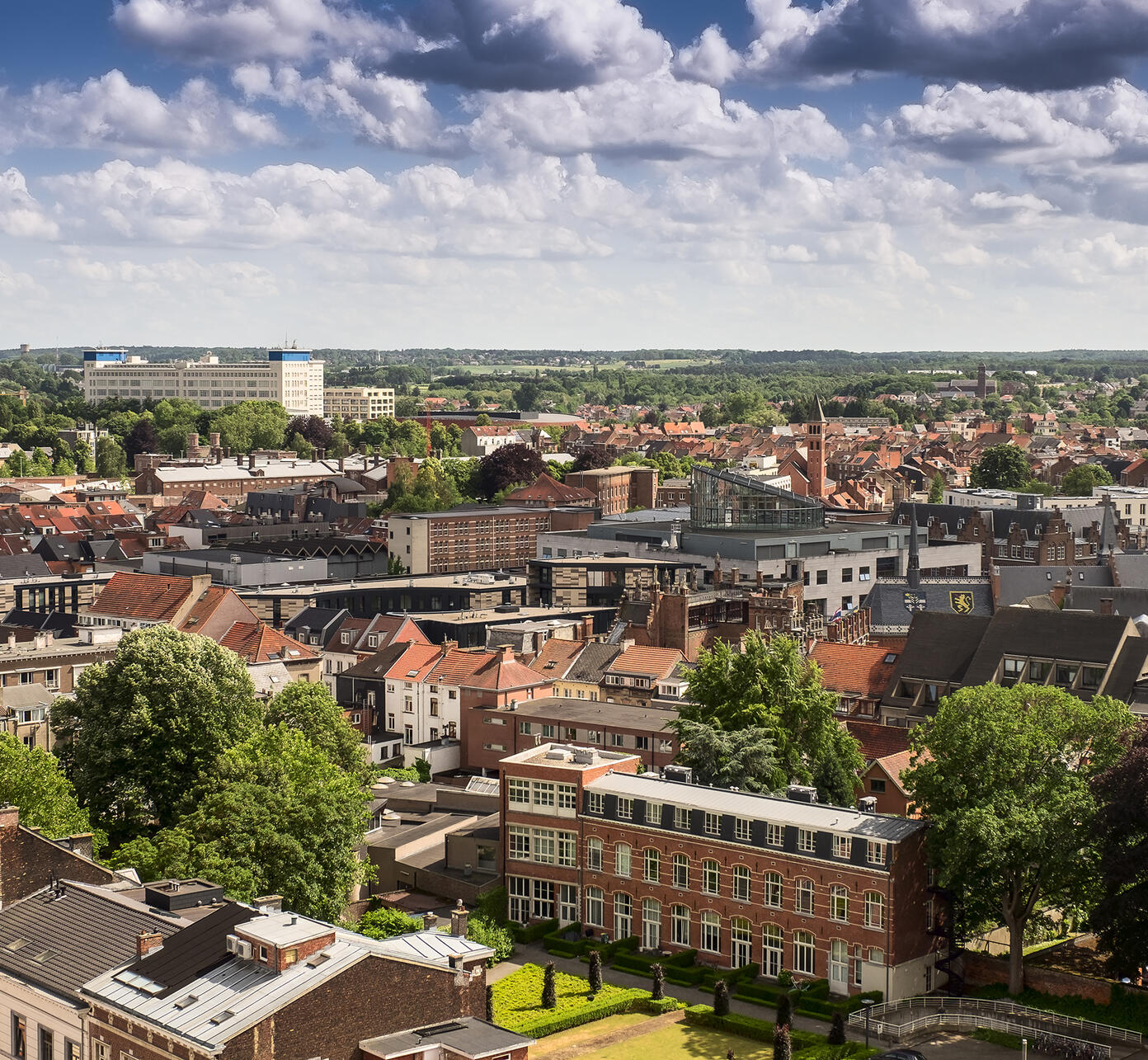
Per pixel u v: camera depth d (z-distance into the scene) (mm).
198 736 153500
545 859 143375
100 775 151250
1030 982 124750
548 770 142875
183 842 125312
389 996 87250
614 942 137250
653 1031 118375
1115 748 124125
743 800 135000
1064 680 175125
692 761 146250
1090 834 117750
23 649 199125
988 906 127625
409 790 173500
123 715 151500
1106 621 176000
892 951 122812
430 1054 85812
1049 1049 112500
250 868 123562
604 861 139875
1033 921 133375
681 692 194250
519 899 144875
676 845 134875
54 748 176500
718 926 132750
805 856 127188
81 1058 88125
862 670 188625
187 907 101062
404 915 137375
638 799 137500
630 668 199625
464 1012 90500
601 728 180625
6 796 130500
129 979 88938
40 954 94875
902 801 153750
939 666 182250
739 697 155875
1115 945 120062
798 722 154875
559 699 196250
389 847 151750
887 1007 120812
